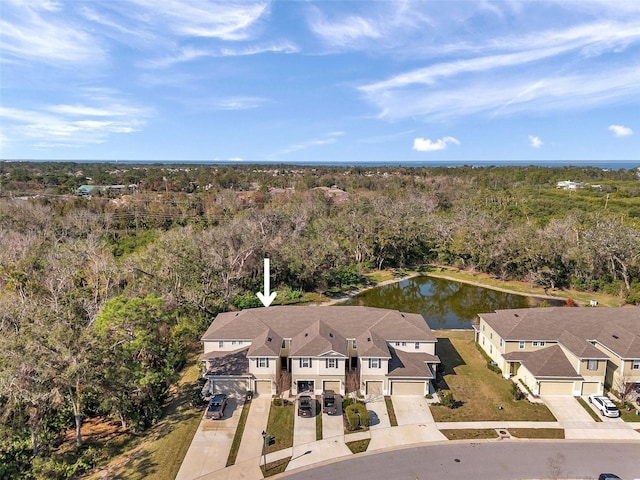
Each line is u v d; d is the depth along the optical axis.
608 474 23.05
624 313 37.81
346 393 32.31
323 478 23.55
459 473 23.84
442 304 57.34
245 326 35.97
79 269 50.19
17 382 23.33
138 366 28.23
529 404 30.80
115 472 24.48
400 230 73.75
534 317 37.50
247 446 26.38
